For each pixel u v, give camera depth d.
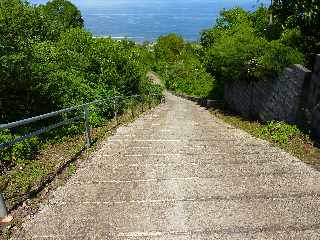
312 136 9.63
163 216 4.68
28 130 9.62
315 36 12.99
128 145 8.53
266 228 4.40
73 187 5.68
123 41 29.47
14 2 10.71
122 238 4.20
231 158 7.28
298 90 10.93
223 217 4.66
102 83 19.38
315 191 5.48
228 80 24.19
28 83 10.54
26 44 10.66
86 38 21.98
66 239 4.19
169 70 62.38
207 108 27.09
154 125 12.55
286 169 6.54
